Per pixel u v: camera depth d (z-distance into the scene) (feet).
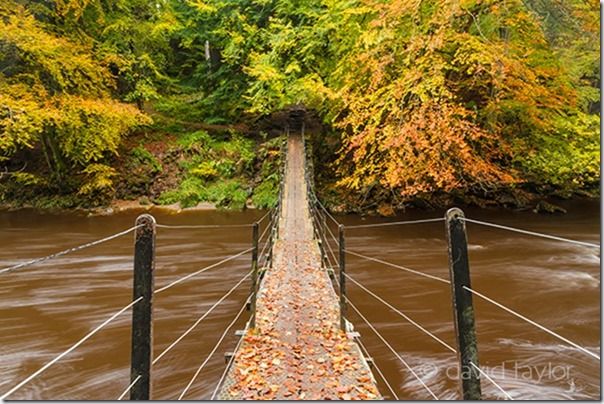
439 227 46.73
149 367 6.63
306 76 50.29
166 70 81.20
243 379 12.08
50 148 60.54
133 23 62.75
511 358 18.83
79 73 53.78
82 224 49.67
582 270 30.53
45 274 31.35
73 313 24.50
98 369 18.78
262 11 61.82
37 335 21.76
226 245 40.34
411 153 35.12
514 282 28.37
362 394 11.23
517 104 38.24
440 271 31.40
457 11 32.96
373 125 37.40
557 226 44.62
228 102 71.87
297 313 17.47
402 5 34.50
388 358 19.42
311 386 11.66
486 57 32.83
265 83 54.85
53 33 53.57
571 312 23.34
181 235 44.32
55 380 17.90
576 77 39.91
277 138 66.44
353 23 43.73
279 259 26.20
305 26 52.90
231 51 61.31
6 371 18.47
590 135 40.75
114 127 55.47
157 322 23.58
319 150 64.39
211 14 67.05
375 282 29.22
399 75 38.24
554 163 41.75
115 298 26.81
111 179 59.52
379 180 46.01
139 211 56.95
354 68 42.52
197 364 19.29
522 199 53.47
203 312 24.94
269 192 59.62
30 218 52.70
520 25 35.04
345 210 55.62
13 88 47.73
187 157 64.75
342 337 15.15
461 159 38.17
